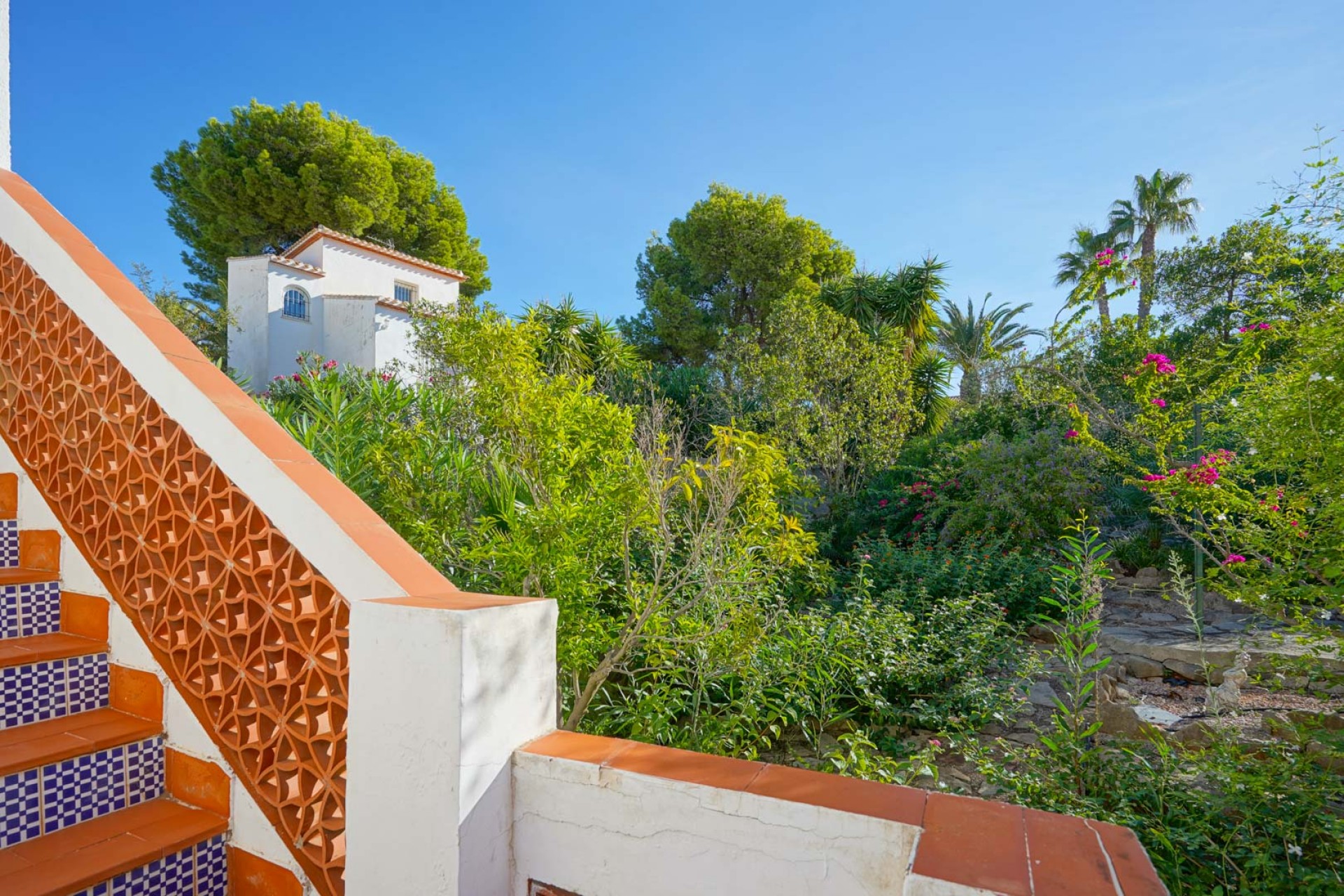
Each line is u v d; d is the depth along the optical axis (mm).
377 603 1382
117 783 1856
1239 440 4848
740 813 1186
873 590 6590
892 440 11688
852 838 1107
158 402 2047
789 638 4008
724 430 3359
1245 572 3695
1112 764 2826
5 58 3168
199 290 24516
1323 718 3447
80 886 1527
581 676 3521
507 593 3164
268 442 1852
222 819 1808
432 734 1291
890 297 16953
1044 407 9844
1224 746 2832
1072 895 907
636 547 3955
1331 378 3047
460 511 3627
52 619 2246
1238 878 2309
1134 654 5746
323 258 17828
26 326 2516
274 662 1742
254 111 23094
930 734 4164
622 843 1285
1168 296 12398
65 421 2330
